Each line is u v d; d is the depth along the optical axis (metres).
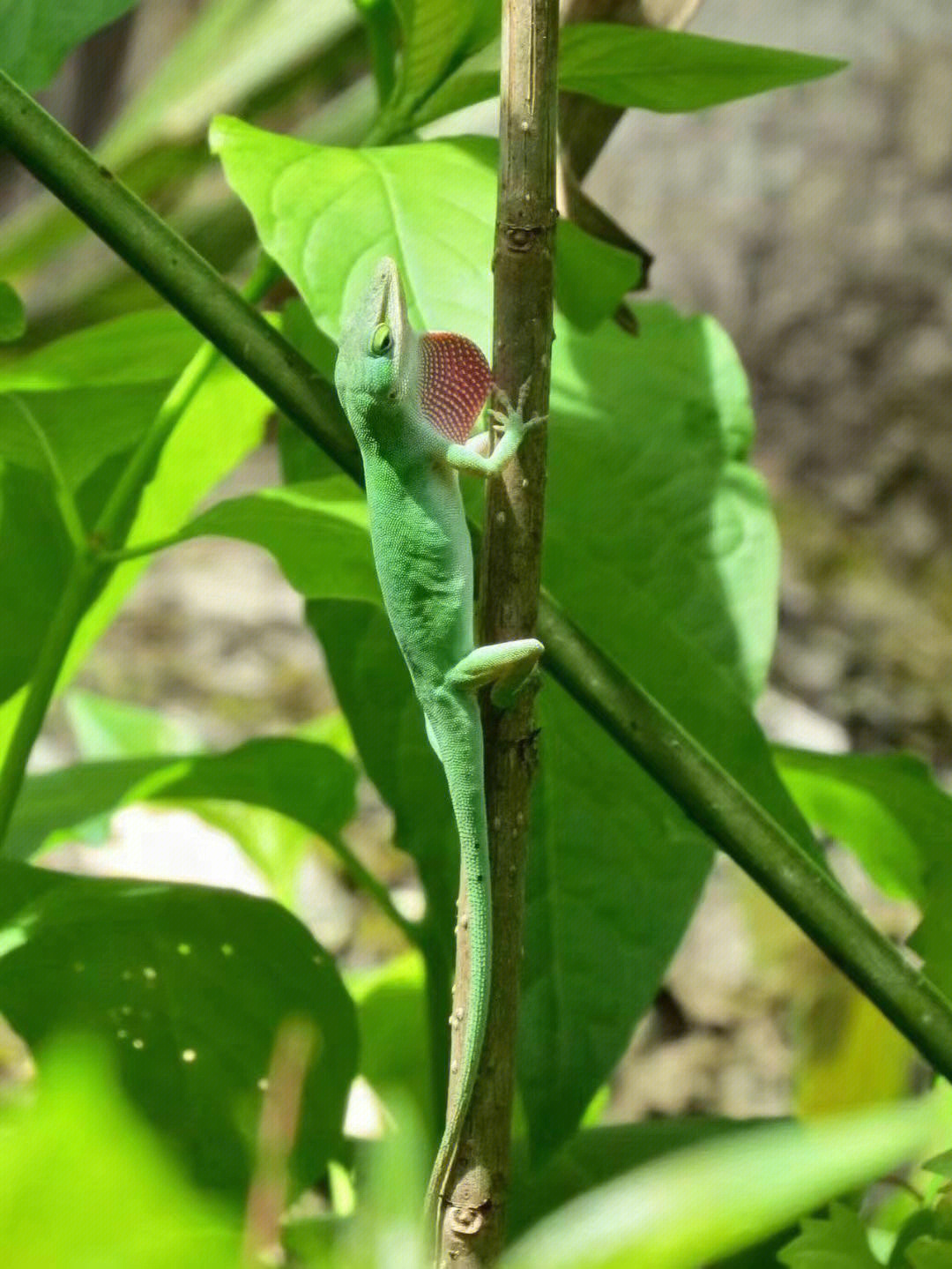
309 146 0.34
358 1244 0.16
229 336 0.31
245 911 0.37
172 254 0.31
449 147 0.34
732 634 0.37
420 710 0.38
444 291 0.33
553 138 0.29
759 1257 0.36
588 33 0.34
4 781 0.38
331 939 0.71
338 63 0.72
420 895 0.73
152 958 0.36
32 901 0.37
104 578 0.40
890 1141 0.16
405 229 0.33
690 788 0.30
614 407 0.40
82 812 0.44
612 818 0.36
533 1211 0.38
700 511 0.39
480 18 0.35
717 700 0.37
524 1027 0.35
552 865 0.36
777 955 0.62
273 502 0.36
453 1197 0.30
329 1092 0.35
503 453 0.29
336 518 0.36
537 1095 0.35
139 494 0.41
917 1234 0.34
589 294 0.35
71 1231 0.12
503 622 0.30
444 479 0.34
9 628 0.43
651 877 0.36
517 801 0.31
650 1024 0.65
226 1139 0.34
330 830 0.44
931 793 0.41
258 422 0.46
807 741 0.72
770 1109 0.61
